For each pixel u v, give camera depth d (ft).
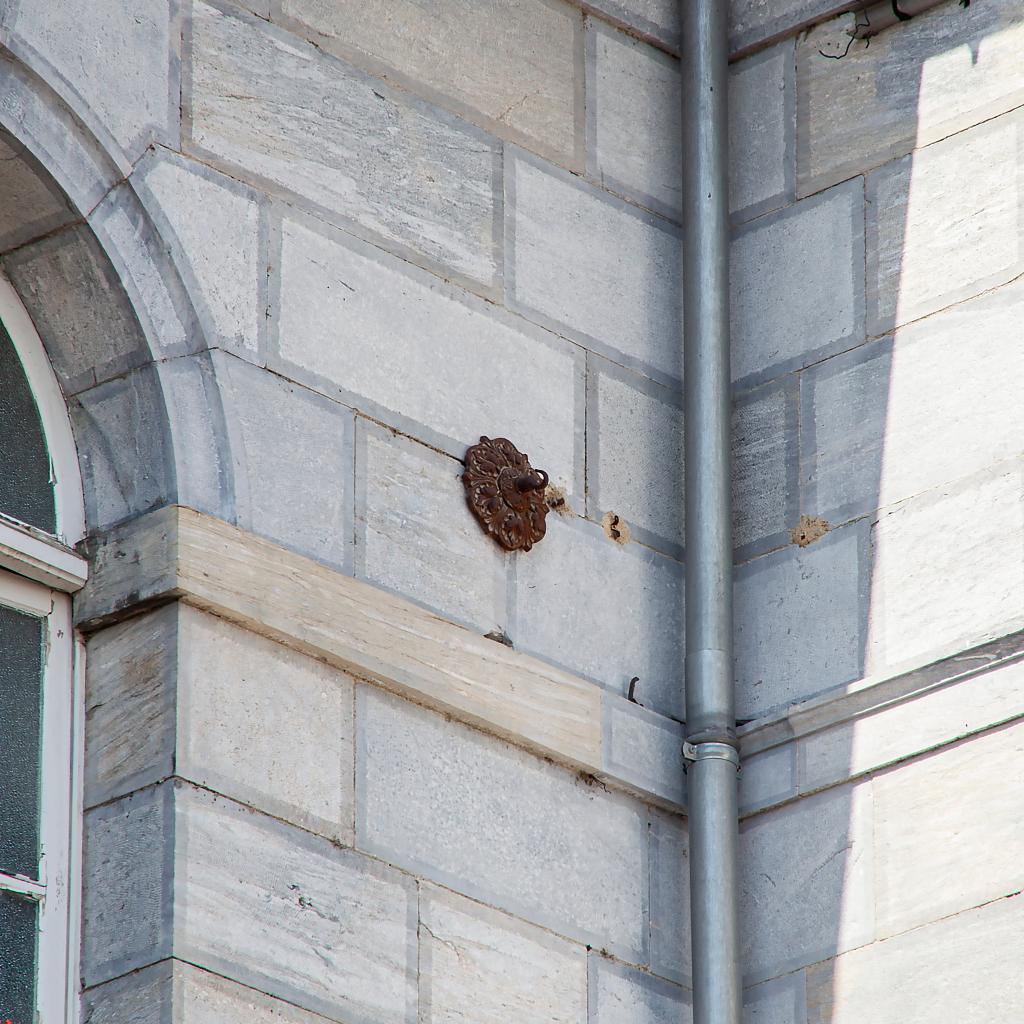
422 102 57.21
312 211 53.72
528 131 59.41
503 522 54.70
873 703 54.85
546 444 56.85
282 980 47.09
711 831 55.11
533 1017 51.24
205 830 47.01
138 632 48.83
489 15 59.57
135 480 50.06
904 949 52.60
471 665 52.80
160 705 47.85
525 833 52.90
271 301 52.11
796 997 53.78
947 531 55.47
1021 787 52.24
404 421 53.83
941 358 57.11
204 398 50.39
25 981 46.55
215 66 53.16
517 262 57.88
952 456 56.03
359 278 54.08
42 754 48.42
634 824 55.31
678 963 54.80
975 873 52.21
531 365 57.26
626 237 60.80
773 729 56.03
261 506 50.19
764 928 54.90
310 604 50.11
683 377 60.34
